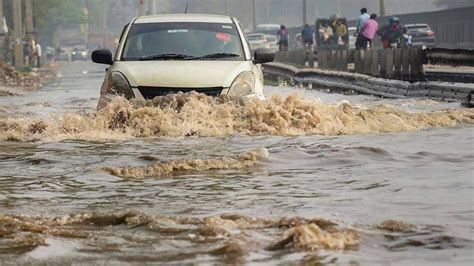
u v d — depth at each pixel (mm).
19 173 16453
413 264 8922
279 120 23344
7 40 109750
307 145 19688
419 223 10852
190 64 26734
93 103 40594
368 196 13125
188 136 22781
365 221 11078
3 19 108125
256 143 20656
